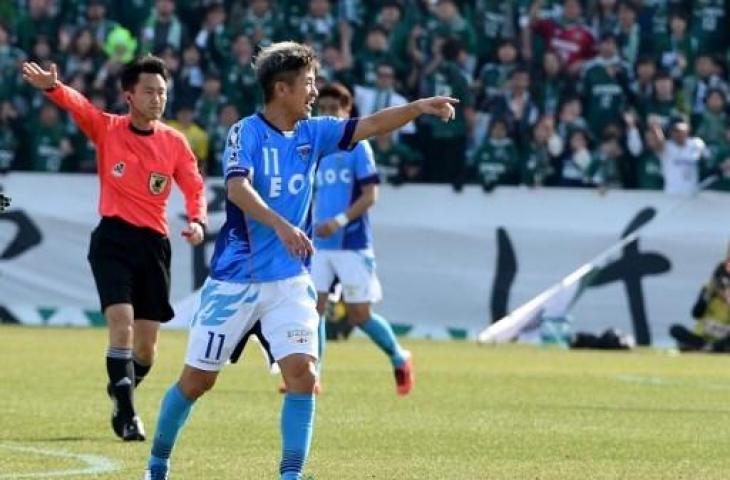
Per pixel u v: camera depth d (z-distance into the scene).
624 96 89.44
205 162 88.06
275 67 30.97
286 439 30.81
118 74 93.38
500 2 95.06
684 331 83.75
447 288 86.06
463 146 86.75
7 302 89.31
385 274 86.38
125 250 42.88
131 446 40.12
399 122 31.47
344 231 55.16
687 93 91.38
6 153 90.94
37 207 89.38
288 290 31.05
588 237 85.25
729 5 95.19
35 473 34.97
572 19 92.88
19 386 55.50
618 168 86.19
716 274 81.88
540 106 89.12
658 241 84.69
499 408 51.62
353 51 94.75
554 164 86.31
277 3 96.00
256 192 30.67
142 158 42.84
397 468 37.00
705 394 57.66
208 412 48.75
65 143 91.31
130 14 98.38
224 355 31.52
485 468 37.28
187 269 87.12
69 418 46.31
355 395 55.22
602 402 54.22
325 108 52.88
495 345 82.62
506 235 85.88
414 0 93.88
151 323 43.88
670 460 39.44
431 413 49.72
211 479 34.56
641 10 94.50
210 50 94.31
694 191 84.88
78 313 88.88
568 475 36.25
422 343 82.44
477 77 93.81
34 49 98.94
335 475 35.62
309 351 30.92
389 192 86.38
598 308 84.19
